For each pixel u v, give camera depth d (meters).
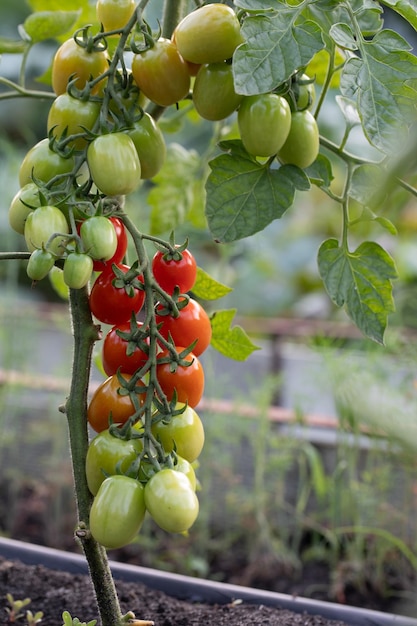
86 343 0.76
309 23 0.71
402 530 1.62
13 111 3.11
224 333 0.88
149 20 1.31
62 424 1.90
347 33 0.73
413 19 0.77
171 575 1.06
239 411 1.72
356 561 1.59
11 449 1.99
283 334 1.97
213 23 0.73
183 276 0.77
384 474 1.58
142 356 0.75
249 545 1.75
